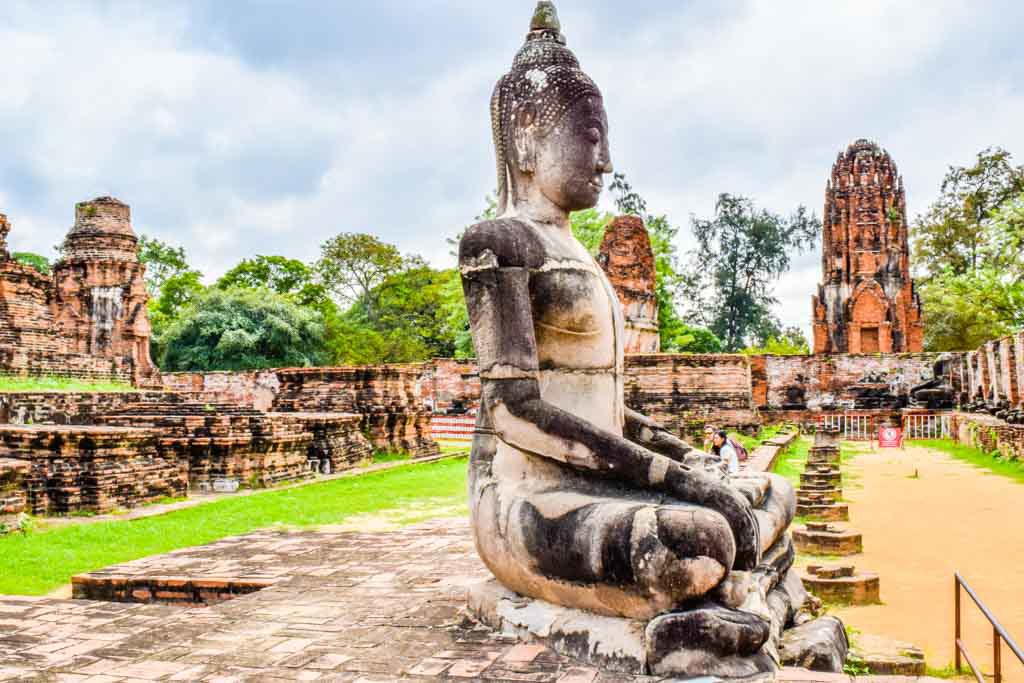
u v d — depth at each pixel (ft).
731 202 246.27
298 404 78.33
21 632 17.07
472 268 15.40
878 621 23.89
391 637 15.72
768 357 136.87
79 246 120.06
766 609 13.82
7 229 100.07
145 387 119.85
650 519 13.29
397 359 171.83
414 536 29.58
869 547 34.37
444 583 20.81
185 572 23.48
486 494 16.16
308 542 28.45
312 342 164.96
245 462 53.31
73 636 16.72
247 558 25.49
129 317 120.47
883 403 132.36
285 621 17.29
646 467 14.20
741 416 89.20
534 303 15.76
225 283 197.16
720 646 13.00
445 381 130.31
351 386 77.71
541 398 15.14
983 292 149.28
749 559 13.80
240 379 128.98
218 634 16.42
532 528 14.76
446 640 15.34
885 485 56.24
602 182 17.03
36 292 102.63
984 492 51.57
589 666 13.58
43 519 40.16
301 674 13.80
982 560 31.63
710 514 13.35
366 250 196.44
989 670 19.49
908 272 154.81
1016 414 77.71
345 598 19.43
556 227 16.83
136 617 18.24
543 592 15.02
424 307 192.54
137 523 38.52
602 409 16.22
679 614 13.12
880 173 155.53
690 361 89.92
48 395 78.69
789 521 18.21
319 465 62.23
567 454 14.55
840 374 134.82
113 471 42.88
